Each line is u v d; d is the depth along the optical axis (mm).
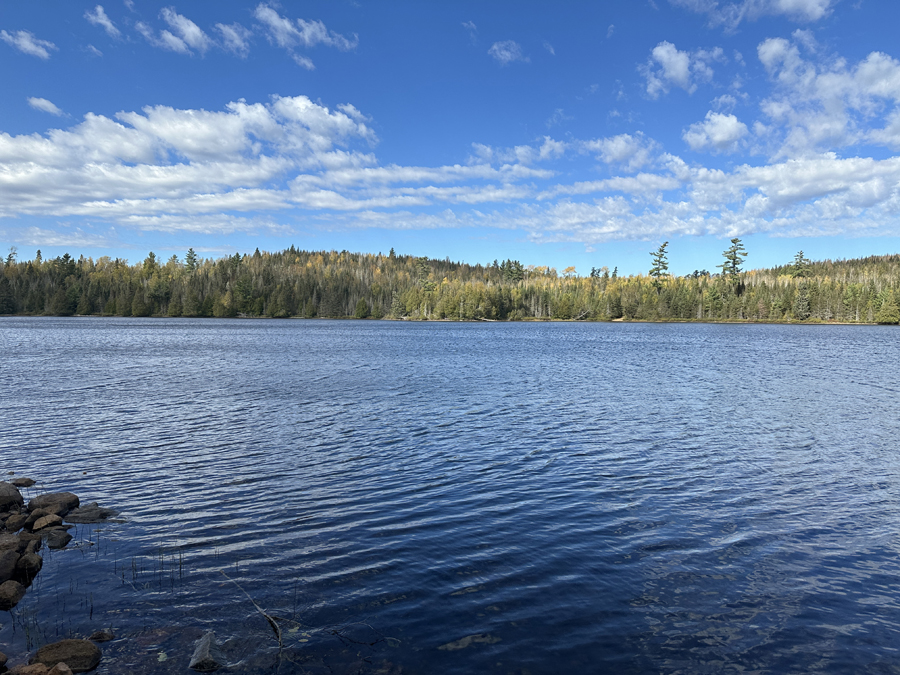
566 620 9117
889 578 10617
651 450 19984
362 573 10617
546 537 12344
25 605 9586
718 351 71688
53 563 11062
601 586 10219
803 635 8812
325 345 76688
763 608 9570
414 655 8172
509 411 27469
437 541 12086
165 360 53062
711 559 11352
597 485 15969
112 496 14898
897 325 175750
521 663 8023
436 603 9578
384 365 49938
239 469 17344
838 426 24312
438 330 134875
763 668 8023
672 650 8383
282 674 7719
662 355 64500
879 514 13828
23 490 15328
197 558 11250
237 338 90938
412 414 26562
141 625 8969
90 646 8047
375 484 15945
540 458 18844
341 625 8922
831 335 118875
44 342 75188
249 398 31000
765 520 13422
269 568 10820
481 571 10734
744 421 25281
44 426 23375
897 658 8273
